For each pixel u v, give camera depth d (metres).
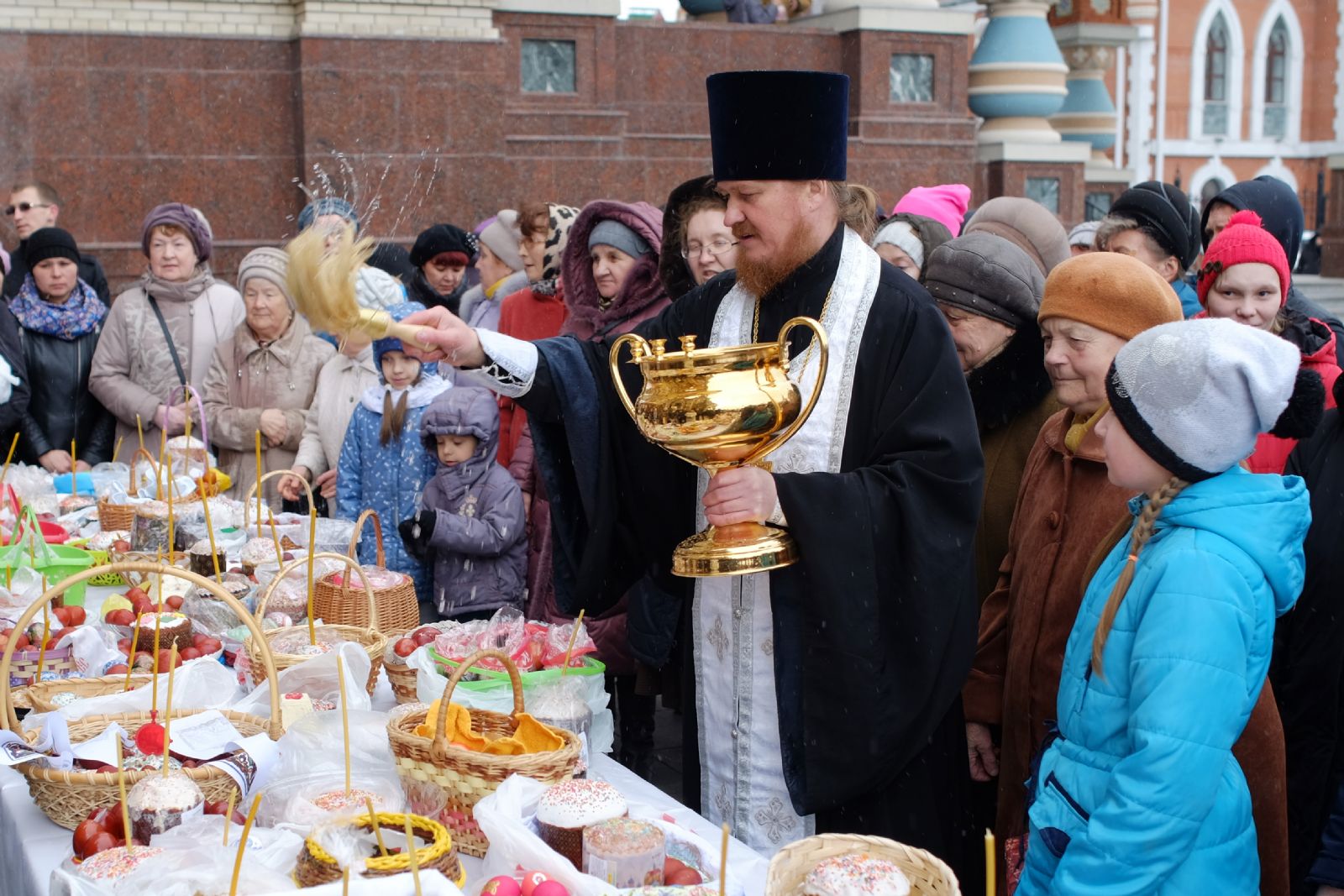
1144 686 1.99
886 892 1.79
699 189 4.16
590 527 2.80
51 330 5.78
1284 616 2.87
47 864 2.22
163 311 5.81
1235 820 2.09
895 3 11.41
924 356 2.65
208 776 2.30
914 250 4.20
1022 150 13.12
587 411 2.78
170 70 9.08
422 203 9.59
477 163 9.76
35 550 3.72
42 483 4.95
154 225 5.81
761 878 2.11
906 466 2.55
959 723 2.81
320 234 2.52
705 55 10.91
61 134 8.88
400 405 4.70
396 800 2.29
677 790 4.44
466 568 4.30
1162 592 2.02
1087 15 17.59
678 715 5.30
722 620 2.69
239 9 9.23
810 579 2.48
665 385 2.34
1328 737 2.82
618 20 10.56
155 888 1.96
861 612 2.50
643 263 4.42
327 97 9.30
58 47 8.81
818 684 2.53
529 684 2.68
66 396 5.83
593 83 10.27
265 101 9.33
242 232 9.34
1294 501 2.08
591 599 2.88
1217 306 3.49
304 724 2.47
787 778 2.61
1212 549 2.01
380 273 4.64
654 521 2.88
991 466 3.22
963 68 11.78
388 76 9.43
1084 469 2.74
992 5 13.36
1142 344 2.08
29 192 6.60
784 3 11.82
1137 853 1.94
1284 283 3.46
